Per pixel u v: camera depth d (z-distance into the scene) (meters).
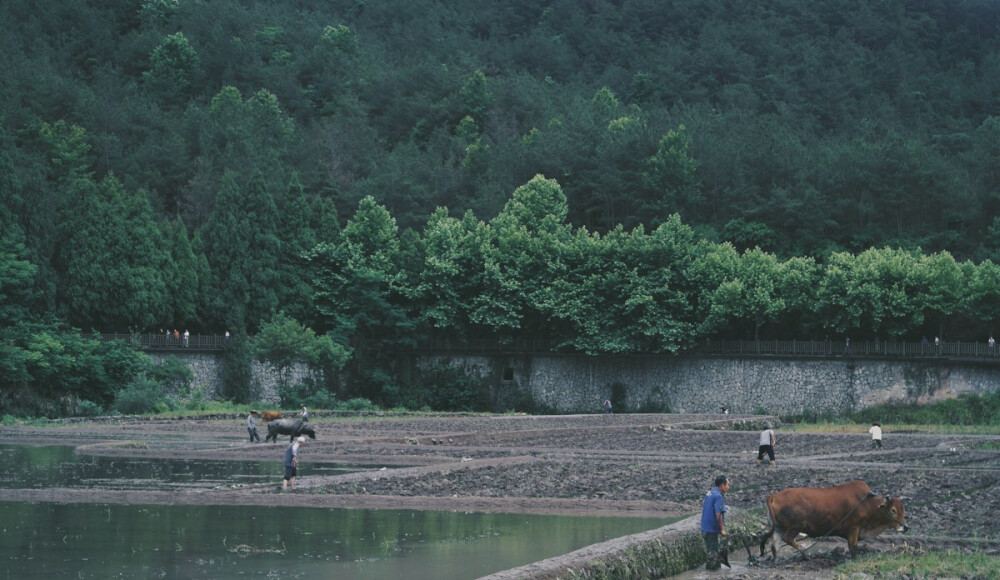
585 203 150.62
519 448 62.28
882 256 107.19
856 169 138.88
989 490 39.78
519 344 114.88
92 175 150.75
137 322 106.38
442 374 115.56
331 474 47.91
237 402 105.25
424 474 46.22
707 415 99.06
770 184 146.88
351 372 113.88
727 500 37.09
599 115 189.38
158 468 49.72
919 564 24.92
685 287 111.62
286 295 115.69
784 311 108.69
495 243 121.75
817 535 26.78
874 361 102.62
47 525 30.98
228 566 24.70
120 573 23.64
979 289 104.31
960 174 143.62
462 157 181.62
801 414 104.00
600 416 96.44
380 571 24.30
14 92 162.12
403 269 119.06
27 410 90.94
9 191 100.94
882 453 58.09
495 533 30.22
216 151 161.62
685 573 25.84
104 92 182.25
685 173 144.62
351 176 165.88
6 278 95.06
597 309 112.44
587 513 34.94
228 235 112.94
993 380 99.50
